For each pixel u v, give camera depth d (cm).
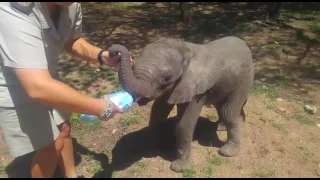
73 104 232
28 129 272
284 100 468
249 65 334
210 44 330
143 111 434
